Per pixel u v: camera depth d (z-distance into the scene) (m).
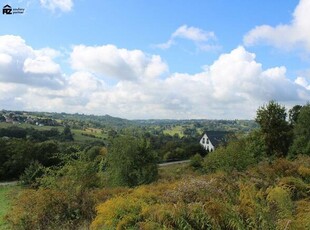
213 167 20.55
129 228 7.38
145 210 7.32
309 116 30.98
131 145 26.14
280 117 32.00
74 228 9.95
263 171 12.23
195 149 73.94
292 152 29.77
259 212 5.38
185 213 6.18
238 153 19.64
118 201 8.22
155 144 72.62
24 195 11.02
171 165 57.16
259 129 32.00
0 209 16.38
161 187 11.54
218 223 5.68
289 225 4.96
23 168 55.66
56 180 14.75
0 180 54.47
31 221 10.12
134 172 25.75
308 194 8.29
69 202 10.70
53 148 58.56
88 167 17.52
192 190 7.71
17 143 56.56
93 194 12.16
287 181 8.84
